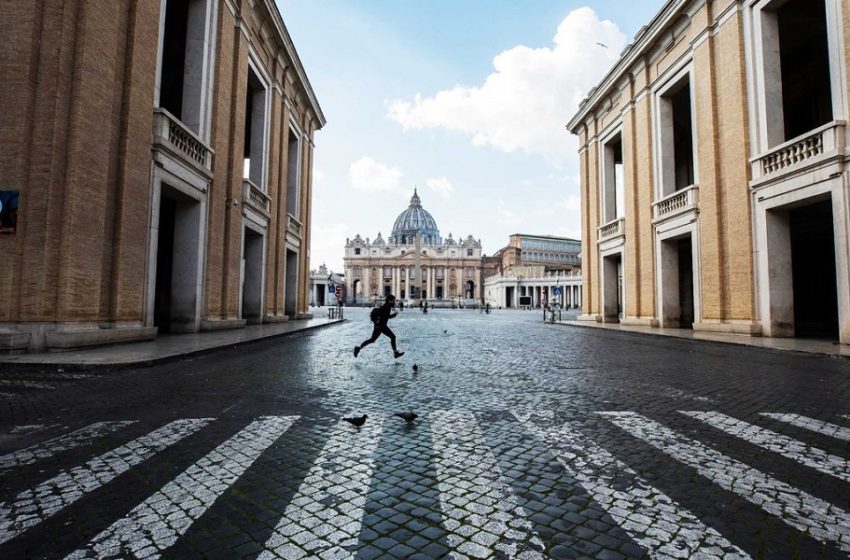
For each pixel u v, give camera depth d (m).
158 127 13.31
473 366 9.84
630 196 24.31
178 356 9.99
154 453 4.27
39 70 10.28
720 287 17.52
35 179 10.09
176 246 15.87
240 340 13.38
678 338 16.25
